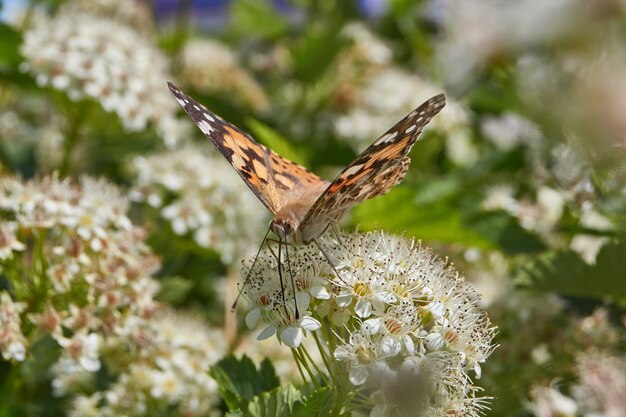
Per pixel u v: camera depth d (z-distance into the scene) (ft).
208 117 1.00
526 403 1.04
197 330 1.13
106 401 1.11
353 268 0.91
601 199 1.02
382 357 0.88
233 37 1.74
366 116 1.39
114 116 1.25
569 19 0.76
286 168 1.02
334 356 0.89
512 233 1.11
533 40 0.78
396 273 0.91
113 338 1.07
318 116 1.48
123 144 1.27
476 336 0.91
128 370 1.08
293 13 1.75
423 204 1.11
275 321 0.91
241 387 0.93
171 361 1.09
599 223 1.15
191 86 1.42
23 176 1.29
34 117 1.42
